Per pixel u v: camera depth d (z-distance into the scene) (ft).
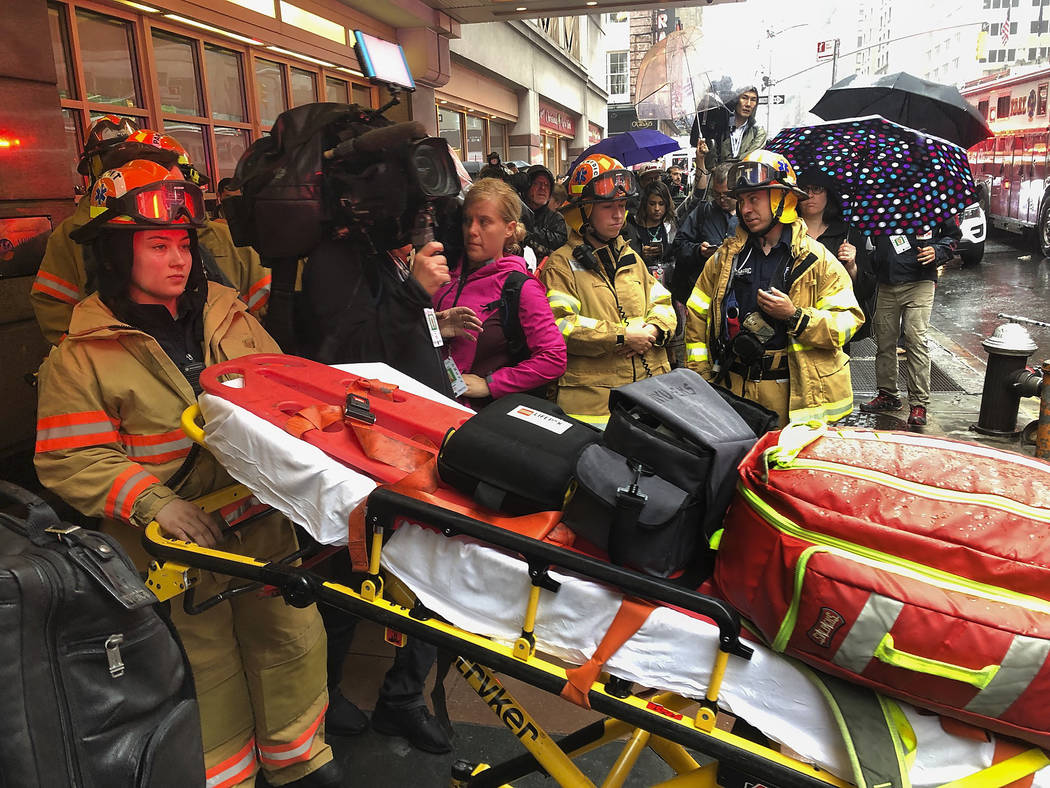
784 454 4.21
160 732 4.49
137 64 16.33
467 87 43.57
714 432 4.42
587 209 10.69
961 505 3.79
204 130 18.85
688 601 3.88
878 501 3.84
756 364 9.98
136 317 6.06
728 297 10.30
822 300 9.82
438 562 4.71
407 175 6.26
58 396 5.65
